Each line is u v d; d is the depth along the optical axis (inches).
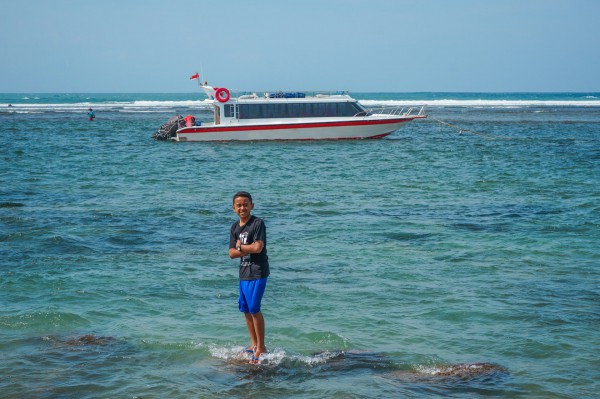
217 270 408.5
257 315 263.6
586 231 521.7
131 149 1333.7
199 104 4594.0
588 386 239.3
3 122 2255.2
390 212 622.5
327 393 233.8
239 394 232.8
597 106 4461.1
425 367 258.1
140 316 318.3
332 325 305.0
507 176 907.4
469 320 312.0
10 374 247.9
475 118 2731.3
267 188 802.2
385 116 1473.9
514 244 478.3
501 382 243.4
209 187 810.8
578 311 323.9
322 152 1270.9
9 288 361.4
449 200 698.8
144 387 237.9
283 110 1433.3
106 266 414.0
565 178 880.3
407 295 352.8
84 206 647.8
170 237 506.6
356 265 418.9
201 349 276.1
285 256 442.9
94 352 272.5
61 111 3309.5
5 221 555.2
